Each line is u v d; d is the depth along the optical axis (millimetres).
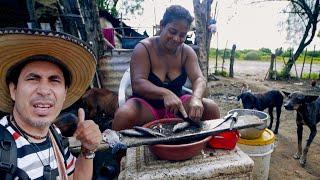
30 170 996
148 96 2406
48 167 1030
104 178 2516
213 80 11305
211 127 2162
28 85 1017
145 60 2578
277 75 12883
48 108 1034
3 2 4371
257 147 2842
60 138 1197
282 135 5098
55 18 4145
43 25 4055
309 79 12758
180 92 2828
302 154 3971
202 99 2568
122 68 4957
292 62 13031
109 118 3965
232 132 2287
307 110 3797
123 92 3295
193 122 2193
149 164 2104
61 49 1041
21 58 1015
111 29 7359
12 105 1222
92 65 1203
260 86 10500
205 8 7066
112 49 5164
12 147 965
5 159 941
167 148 1980
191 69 2736
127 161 2186
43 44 997
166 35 2471
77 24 4340
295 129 5453
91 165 1283
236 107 6980
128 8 18125
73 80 1228
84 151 1262
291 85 11047
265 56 22984
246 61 20250
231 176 2119
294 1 13086
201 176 2031
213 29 7805
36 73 1021
